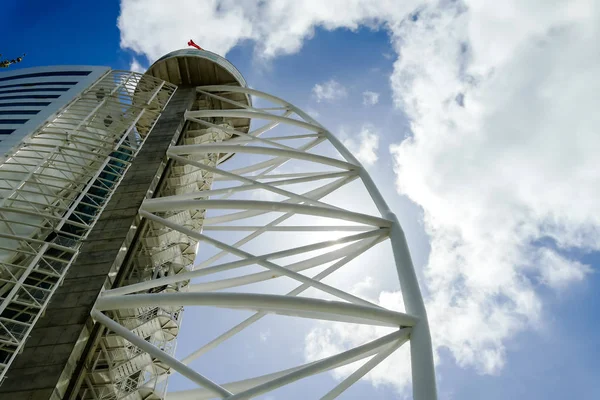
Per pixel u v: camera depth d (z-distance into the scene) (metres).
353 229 24.47
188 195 24.95
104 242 20.02
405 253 20.03
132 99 31.94
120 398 18.23
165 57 40.72
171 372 21.06
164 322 21.55
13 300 13.97
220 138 37.00
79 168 23.88
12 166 22.61
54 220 17.98
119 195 23.45
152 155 27.55
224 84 41.78
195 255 27.16
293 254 20.03
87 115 26.52
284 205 21.78
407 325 16.16
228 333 20.92
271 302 15.46
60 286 17.72
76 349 15.45
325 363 14.48
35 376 14.33
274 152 28.56
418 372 14.61
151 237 22.86
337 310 15.49
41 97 39.00
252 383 18.95
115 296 17.02
